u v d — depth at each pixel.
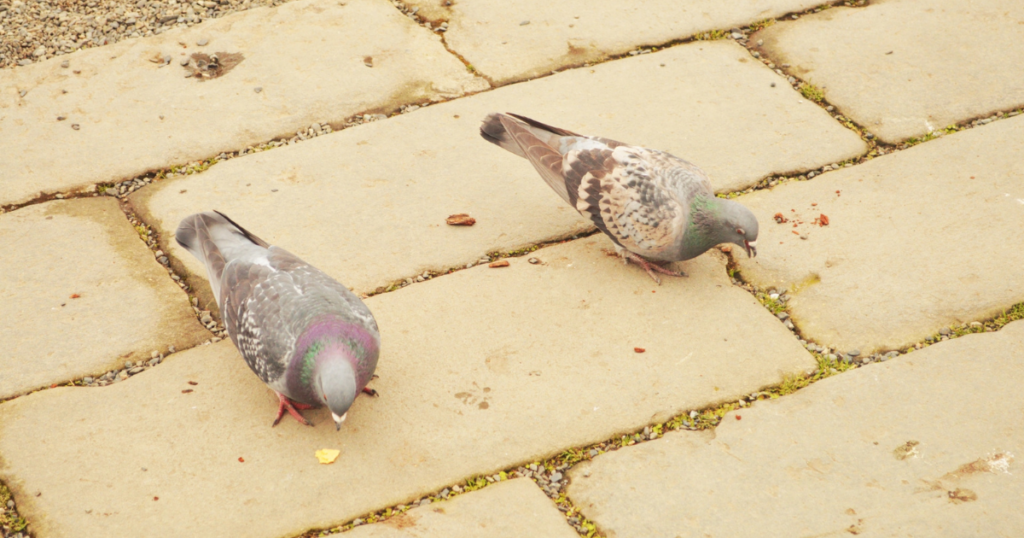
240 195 2.60
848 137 2.66
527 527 2.31
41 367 2.42
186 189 2.61
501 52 2.80
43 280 2.50
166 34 2.82
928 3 2.87
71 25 2.83
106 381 2.42
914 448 2.36
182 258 2.53
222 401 2.40
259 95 2.72
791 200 2.59
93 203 2.59
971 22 2.83
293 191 2.60
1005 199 2.57
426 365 2.43
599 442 2.37
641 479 2.34
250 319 2.35
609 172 2.48
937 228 2.54
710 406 2.40
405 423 2.38
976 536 2.29
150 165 2.63
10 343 2.44
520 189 2.62
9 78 2.74
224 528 2.31
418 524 2.31
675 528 2.31
